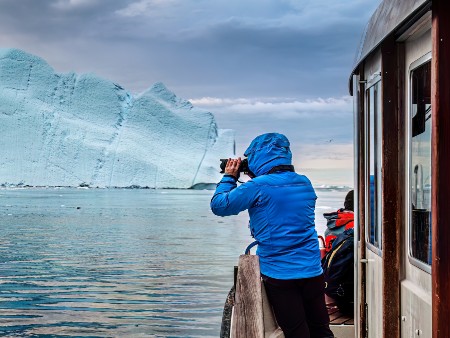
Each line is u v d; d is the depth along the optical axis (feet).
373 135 14.08
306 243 12.26
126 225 177.27
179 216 229.04
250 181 12.28
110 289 61.87
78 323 45.34
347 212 22.95
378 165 13.30
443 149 8.04
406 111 11.82
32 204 334.65
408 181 11.65
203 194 633.61
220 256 95.50
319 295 12.48
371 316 14.38
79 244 117.70
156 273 74.79
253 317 9.26
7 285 65.00
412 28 10.77
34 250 106.01
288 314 12.10
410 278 11.47
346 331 18.53
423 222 10.48
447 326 7.95
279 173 12.41
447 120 8.05
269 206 12.09
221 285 64.34
